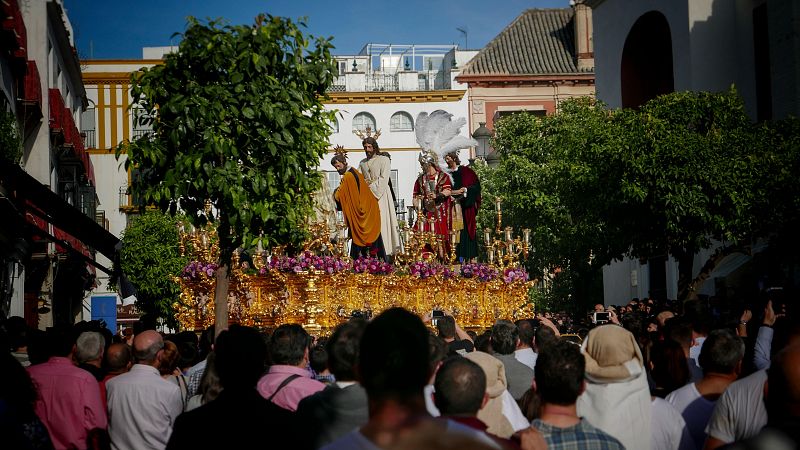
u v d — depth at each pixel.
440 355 6.25
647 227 22.39
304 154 11.50
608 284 38.72
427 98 51.78
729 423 5.44
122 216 48.09
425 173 17.86
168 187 10.85
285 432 5.07
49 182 25.64
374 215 16.31
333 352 5.39
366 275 15.41
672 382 6.97
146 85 11.11
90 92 48.16
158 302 37.41
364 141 16.75
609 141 22.12
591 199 23.91
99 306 37.03
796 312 7.05
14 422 4.80
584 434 4.81
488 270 17.38
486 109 51.62
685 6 31.69
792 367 4.27
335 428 5.09
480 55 52.56
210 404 5.07
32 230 17.88
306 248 14.93
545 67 51.78
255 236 11.28
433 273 16.42
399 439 2.89
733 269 28.58
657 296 29.67
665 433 5.86
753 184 20.78
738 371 6.49
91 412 6.64
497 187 33.19
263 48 11.03
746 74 30.95
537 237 32.91
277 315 14.84
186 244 15.83
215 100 10.82
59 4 27.83
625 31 36.31
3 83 20.27
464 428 2.90
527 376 7.68
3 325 9.82
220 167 10.86
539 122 34.75
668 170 21.09
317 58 11.72
